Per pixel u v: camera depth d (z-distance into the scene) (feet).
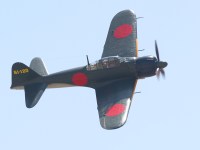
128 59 526.16
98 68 530.27
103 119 486.79
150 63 521.24
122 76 527.40
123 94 512.22
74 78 540.93
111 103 506.89
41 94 546.26
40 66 570.87
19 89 560.20
